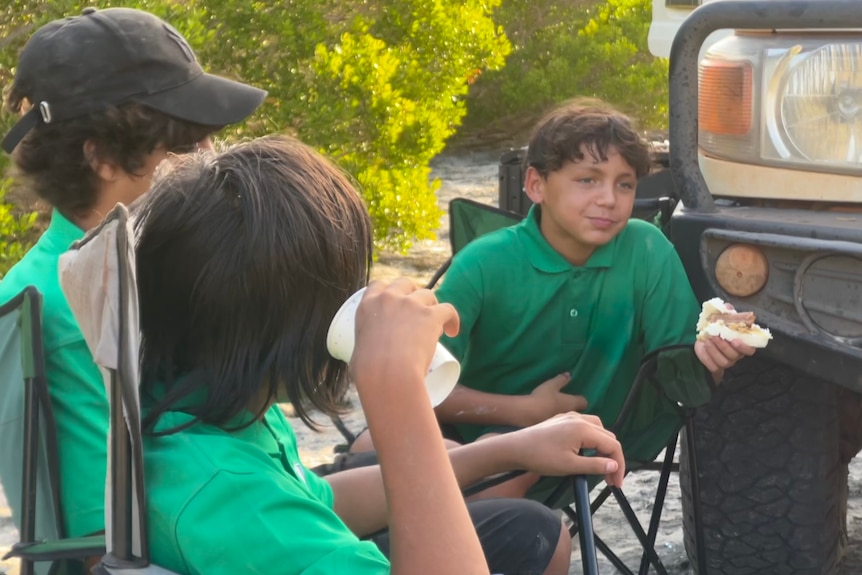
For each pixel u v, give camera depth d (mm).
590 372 3258
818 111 3297
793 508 3381
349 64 8945
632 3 17250
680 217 3240
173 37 2473
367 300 1625
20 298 1954
